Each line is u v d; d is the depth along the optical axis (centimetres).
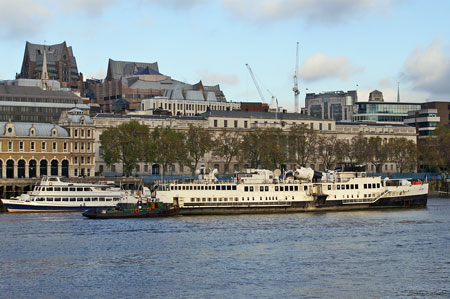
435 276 11856
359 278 11725
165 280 11638
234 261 12988
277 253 13688
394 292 10925
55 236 15712
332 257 13325
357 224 17562
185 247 14312
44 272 12194
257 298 10619
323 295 10769
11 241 15038
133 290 11044
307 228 16850
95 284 11406
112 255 13525
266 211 19875
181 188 19512
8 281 11606
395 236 15675
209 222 18000
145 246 14425
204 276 11875
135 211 19062
